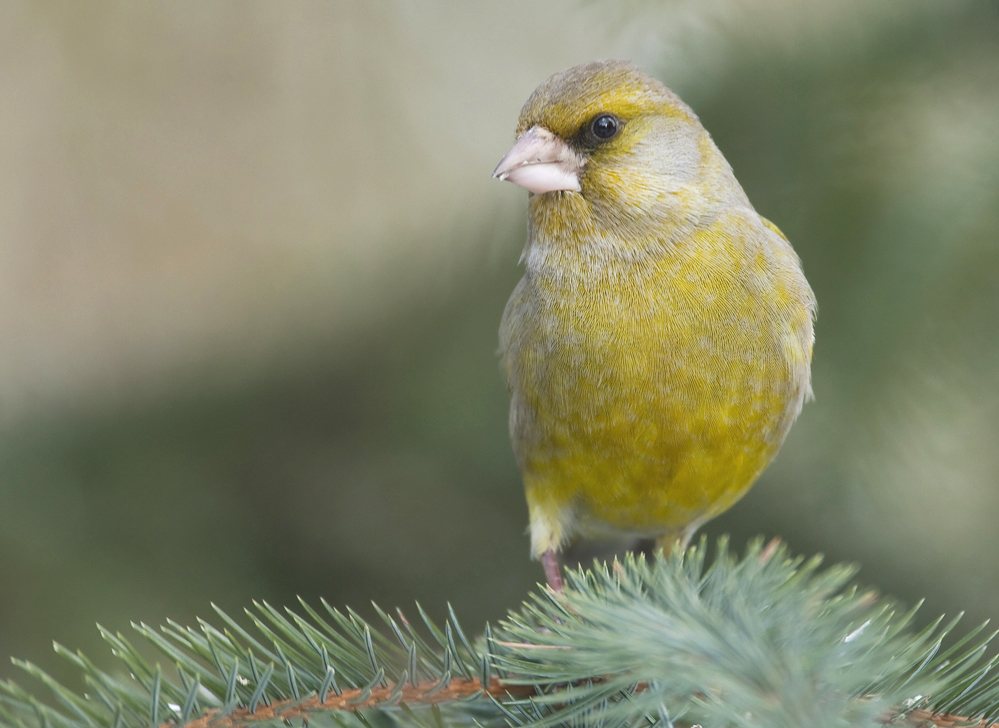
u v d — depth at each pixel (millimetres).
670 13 8953
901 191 8508
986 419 8523
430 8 12539
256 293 11375
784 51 8797
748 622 4371
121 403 10500
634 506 7781
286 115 12984
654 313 7250
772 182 8758
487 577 10070
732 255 7355
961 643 4750
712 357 7215
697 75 8938
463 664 5281
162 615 9078
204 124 13125
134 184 13805
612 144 7422
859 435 8562
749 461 7562
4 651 8602
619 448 7398
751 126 8789
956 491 9062
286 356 10633
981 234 8312
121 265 14039
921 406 8500
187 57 12758
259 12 12500
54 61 12531
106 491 9906
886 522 9352
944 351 8445
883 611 4621
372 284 10469
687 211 7426
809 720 3877
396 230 10625
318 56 12727
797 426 9148
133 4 12297
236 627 5105
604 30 9273
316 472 10406
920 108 8500
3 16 12016
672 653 4172
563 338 7371
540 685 5262
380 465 10516
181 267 13781
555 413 7480
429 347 10383
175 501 9977
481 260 10188
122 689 4773
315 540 10141
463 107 12695
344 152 12883
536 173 7422
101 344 11664
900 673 4734
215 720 4785
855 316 8547
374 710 5102
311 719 5117
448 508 10359
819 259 8664
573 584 5469
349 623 5238
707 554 9734
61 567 9109
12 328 13750
